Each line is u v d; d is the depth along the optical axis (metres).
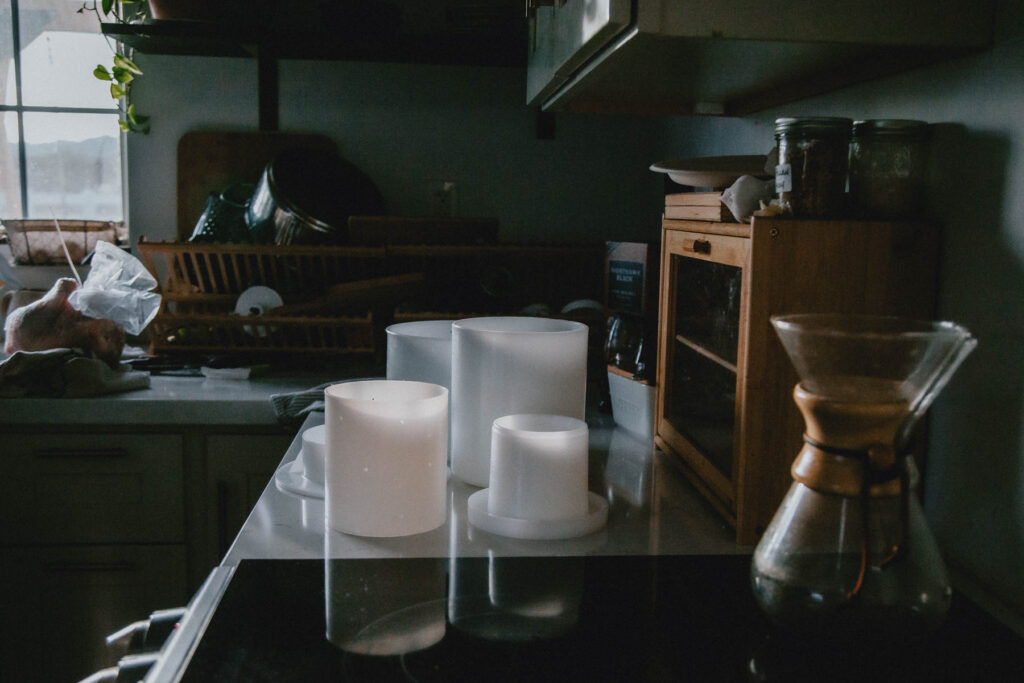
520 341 1.15
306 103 2.50
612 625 0.81
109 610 1.97
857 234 1.00
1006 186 0.95
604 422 1.68
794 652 0.76
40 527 1.93
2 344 2.39
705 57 1.13
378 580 0.91
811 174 1.04
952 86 1.05
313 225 2.17
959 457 1.05
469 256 2.22
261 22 2.18
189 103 2.48
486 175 2.56
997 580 0.98
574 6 1.16
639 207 2.59
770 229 0.98
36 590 1.95
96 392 1.91
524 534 1.04
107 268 2.12
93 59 2.57
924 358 0.67
